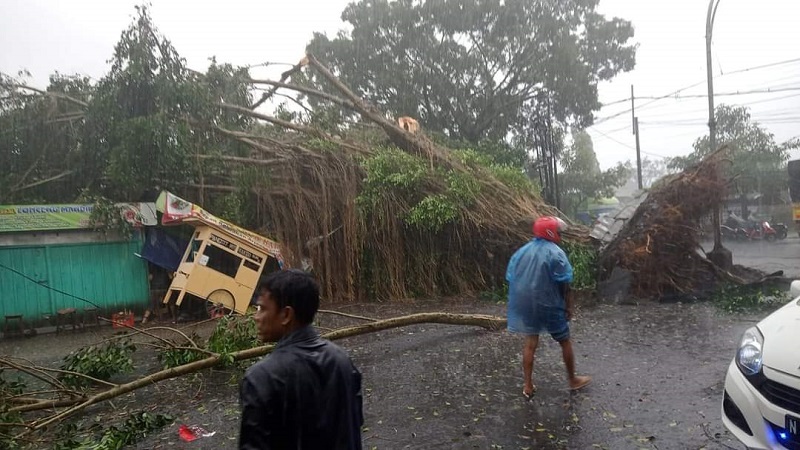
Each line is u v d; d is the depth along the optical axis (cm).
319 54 2631
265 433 196
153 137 1189
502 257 1411
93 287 1238
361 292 1356
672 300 1099
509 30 2550
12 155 1251
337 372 218
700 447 421
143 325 1209
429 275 1388
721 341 737
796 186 1878
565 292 549
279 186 1373
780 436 341
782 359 351
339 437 213
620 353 703
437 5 2530
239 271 1206
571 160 3381
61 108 1347
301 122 1523
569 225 1383
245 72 1452
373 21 2577
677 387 559
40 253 1190
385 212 1354
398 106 2611
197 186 1322
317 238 1346
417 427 491
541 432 466
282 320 222
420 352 768
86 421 562
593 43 2703
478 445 446
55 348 1014
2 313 1144
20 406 556
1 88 1243
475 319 894
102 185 1311
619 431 459
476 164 1498
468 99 2725
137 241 1281
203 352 677
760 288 1109
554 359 696
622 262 1166
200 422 537
